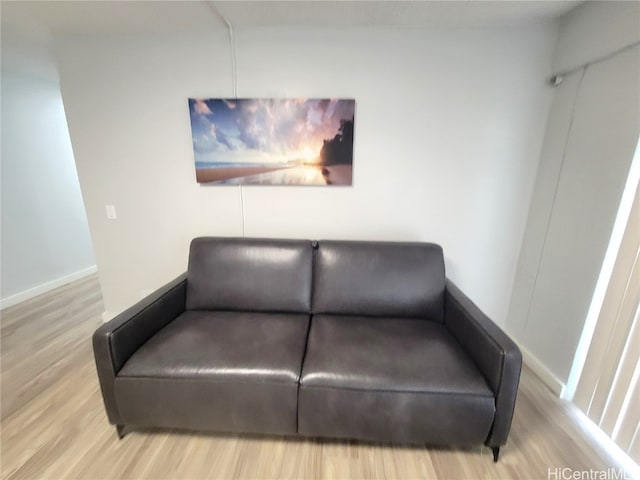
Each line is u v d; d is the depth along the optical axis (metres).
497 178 2.01
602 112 1.49
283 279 1.82
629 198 1.38
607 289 1.44
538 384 1.80
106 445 1.38
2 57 2.38
